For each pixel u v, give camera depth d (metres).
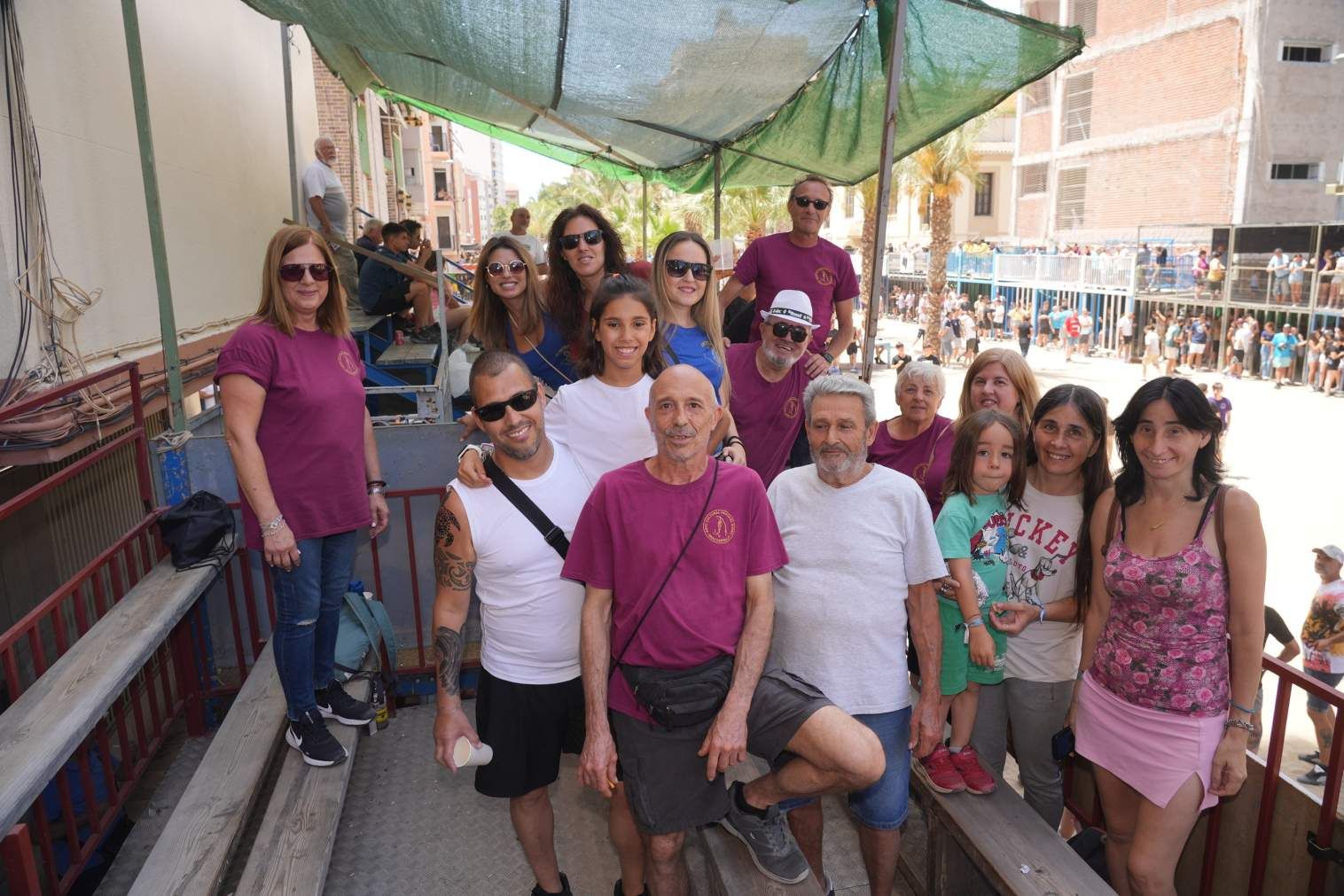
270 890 2.77
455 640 2.76
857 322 35.97
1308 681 2.93
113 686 2.99
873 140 6.35
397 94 8.88
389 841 3.57
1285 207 29.58
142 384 5.62
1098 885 2.80
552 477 2.80
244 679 4.42
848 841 3.82
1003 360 3.70
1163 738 2.88
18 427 4.20
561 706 2.89
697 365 3.47
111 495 5.75
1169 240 31.55
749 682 2.51
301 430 3.14
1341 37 28.80
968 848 3.07
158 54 6.43
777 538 2.61
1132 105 33.69
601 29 4.58
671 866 2.73
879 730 2.83
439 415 5.56
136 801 4.00
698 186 9.53
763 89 5.80
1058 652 3.30
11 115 4.42
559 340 3.93
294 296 3.07
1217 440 2.79
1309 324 24.31
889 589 2.80
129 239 5.73
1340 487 14.85
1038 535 3.22
